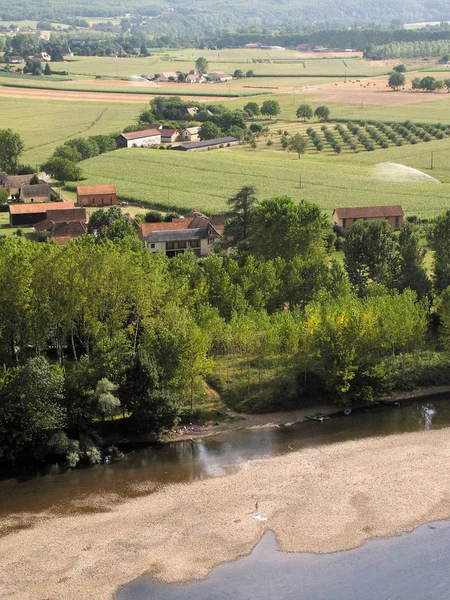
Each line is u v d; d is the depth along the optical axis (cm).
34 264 10362
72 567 7294
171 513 8162
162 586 7056
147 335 10319
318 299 12812
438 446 9531
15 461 9162
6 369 9456
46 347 10944
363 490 8562
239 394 10819
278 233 15725
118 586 7050
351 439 9769
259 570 7275
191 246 17988
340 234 19225
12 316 10025
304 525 7944
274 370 11362
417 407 10719
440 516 8088
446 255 14225
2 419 8988
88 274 10500
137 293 10788
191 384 10444
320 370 11069
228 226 17300
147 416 9588
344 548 7588
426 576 7188
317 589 7025
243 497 8444
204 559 7419
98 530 7856
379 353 11462
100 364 9644
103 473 9000
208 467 9112
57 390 9262
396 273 14062
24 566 7294
